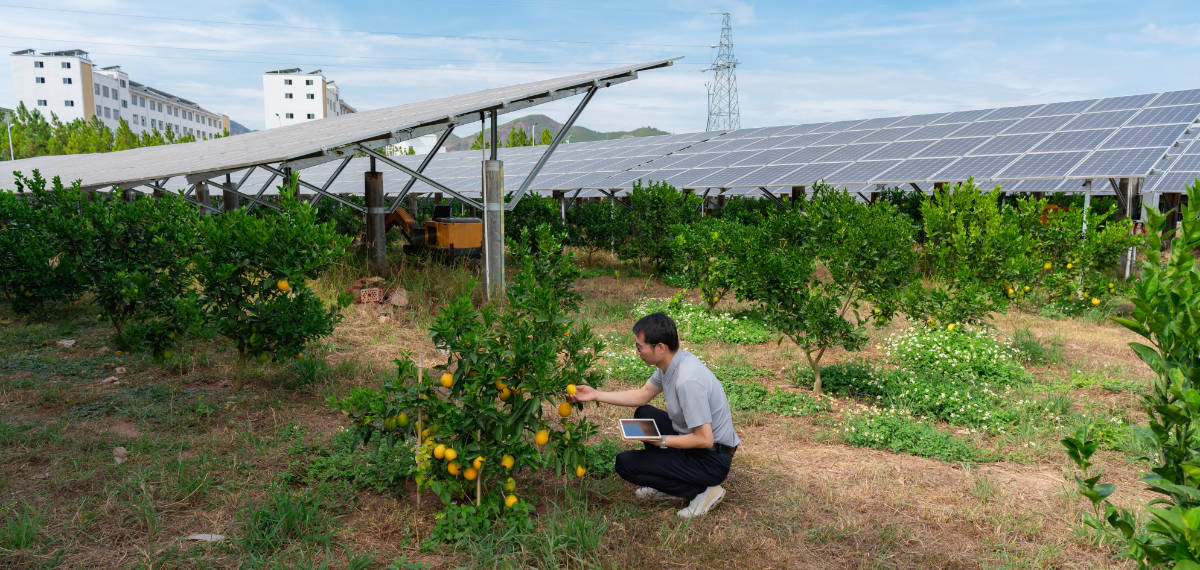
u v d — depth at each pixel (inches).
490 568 142.3
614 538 157.2
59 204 354.0
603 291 544.1
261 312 242.5
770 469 202.1
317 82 5265.8
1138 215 593.9
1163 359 79.9
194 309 239.3
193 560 140.6
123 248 323.0
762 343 371.6
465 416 154.9
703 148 1007.6
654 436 162.6
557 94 452.1
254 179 1192.2
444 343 158.9
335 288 413.1
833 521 168.7
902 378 289.0
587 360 162.1
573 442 162.1
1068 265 454.3
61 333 330.3
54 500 165.2
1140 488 188.9
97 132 3011.8
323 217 975.0
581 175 949.8
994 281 430.0
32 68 4099.4
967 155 660.7
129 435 208.4
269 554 144.5
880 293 306.3
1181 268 78.3
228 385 260.8
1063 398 263.6
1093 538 157.5
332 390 260.1
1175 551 65.8
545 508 170.9
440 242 544.1
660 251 603.8
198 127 5684.1
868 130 880.3
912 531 163.3
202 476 178.9
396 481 176.7
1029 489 189.5
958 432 240.2
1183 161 530.6
